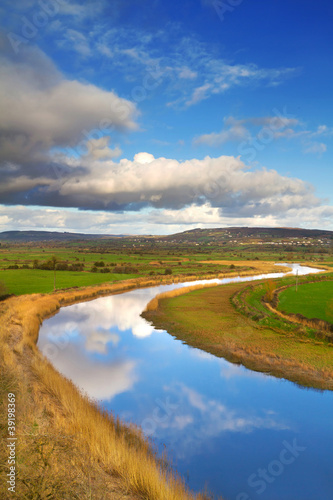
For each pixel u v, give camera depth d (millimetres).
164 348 30359
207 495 10695
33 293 61781
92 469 8547
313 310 48594
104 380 21875
